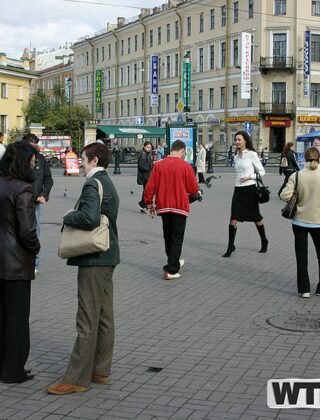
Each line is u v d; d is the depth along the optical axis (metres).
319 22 56.09
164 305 7.98
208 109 64.25
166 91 71.44
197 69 66.00
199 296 8.45
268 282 9.27
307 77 54.97
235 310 7.73
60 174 39.84
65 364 5.89
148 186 9.48
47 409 4.84
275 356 6.03
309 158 8.13
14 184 5.18
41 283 9.23
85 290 5.12
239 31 59.12
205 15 64.00
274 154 55.12
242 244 12.67
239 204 11.26
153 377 5.51
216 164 53.84
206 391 5.18
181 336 6.69
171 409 4.82
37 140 9.43
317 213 8.16
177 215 9.37
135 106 78.69
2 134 9.76
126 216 17.52
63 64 102.12
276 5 55.84
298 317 7.38
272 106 56.03
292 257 11.22
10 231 5.18
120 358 6.01
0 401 5.00
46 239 13.37
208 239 13.36
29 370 5.57
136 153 56.56
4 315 5.40
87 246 4.98
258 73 56.44
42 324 7.16
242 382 5.38
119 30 80.88
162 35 72.00
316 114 56.19
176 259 9.45
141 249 12.14
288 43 55.56
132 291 8.73
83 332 5.13
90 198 4.99
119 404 4.93
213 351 6.20
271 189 26.70
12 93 61.97
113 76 83.94
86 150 5.26
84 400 5.01
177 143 9.54
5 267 5.18
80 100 93.94
